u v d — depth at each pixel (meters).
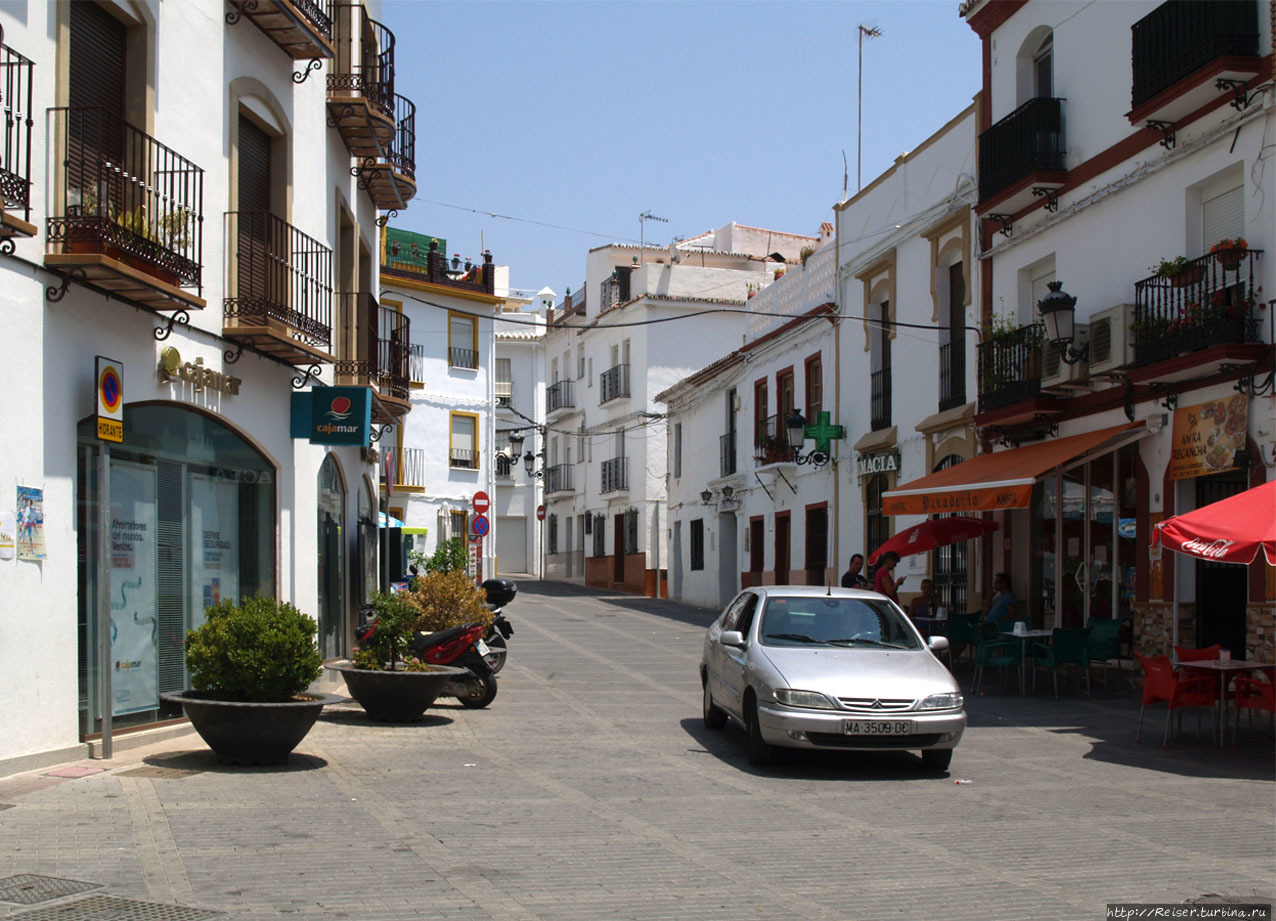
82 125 9.60
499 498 60.78
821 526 28.42
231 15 12.59
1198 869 7.09
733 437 35.41
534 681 17.88
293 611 10.06
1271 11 13.93
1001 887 6.62
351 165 17.66
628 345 47.25
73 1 10.05
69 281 9.48
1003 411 18.69
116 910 5.72
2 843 7.01
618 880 6.61
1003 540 20.12
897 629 11.81
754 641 11.50
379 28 17.48
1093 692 16.48
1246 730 13.29
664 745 12.03
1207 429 14.80
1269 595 13.70
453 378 41.69
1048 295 17.44
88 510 10.00
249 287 13.29
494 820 8.16
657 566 44.81
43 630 9.23
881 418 24.94
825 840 7.77
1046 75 19.61
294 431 14.34
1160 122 15.74
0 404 8.73
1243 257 14.16
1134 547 16.61
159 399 11.09
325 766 10.11
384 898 6.08
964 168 21.47
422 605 14.63
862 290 26.06
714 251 49.41
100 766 9.48
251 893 6.10
